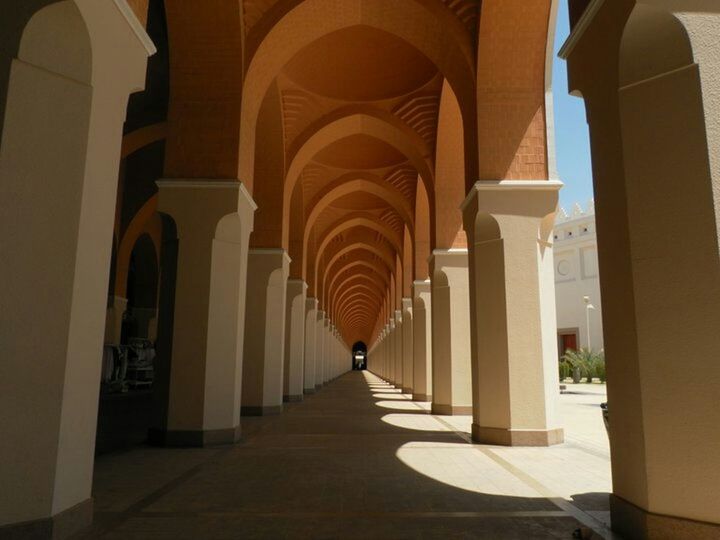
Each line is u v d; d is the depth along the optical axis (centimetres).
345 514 375
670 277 310
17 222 297
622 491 338
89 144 329
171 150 699
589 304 2688
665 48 322
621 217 340
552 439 687
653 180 322
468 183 769
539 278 707
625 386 335
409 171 1457
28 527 288
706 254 298
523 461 575
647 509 307
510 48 718
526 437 678
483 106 723
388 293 2741
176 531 335
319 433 791
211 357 681
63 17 314
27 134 304
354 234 2269
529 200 710
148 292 1734
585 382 2428
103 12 339
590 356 2405
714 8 313
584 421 976
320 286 2242
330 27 814
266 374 1062
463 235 1110
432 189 1135
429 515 374
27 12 306
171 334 680
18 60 304
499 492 438
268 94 1036
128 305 1725
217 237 694
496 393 702
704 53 311
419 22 787
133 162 1452
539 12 709
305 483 468
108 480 477
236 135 700
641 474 314
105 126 351
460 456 602
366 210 1891
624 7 332
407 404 1333
